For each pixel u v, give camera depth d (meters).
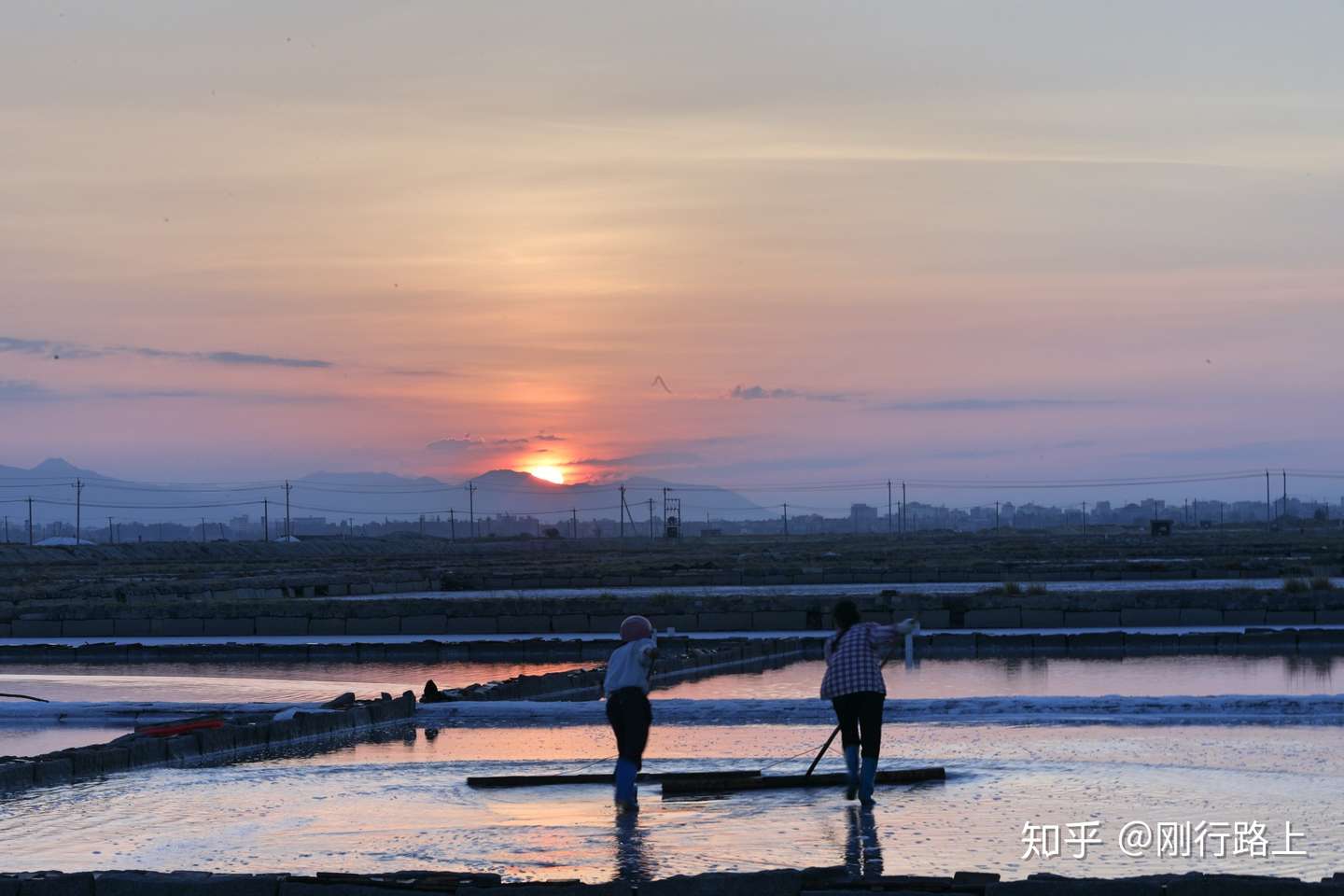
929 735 17.42
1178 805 12.59
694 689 23.80
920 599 39.12
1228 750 15.63
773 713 19.98
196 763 16.47
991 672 25.47
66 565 126.50
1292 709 18.81
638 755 13.23
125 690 25.88
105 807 13.53
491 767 15.62
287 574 82.19
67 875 9.84
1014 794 13.27
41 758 15.65
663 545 182.62
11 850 11.74
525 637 36.59
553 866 10.83
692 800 13.52
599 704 21.12
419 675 27.88
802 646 31.67
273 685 26.23
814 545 156.75
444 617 38.41
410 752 17.12
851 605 13.99
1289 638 29.97
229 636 39.53
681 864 10.79
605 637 36.03
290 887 9.60
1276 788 13.34
